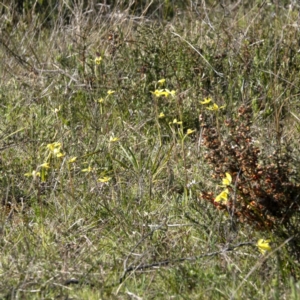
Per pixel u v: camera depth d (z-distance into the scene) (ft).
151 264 16.55
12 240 18.35
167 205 19.65
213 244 17.12
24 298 15.61
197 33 29.19
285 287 15.39
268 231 16.17
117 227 18.78
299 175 16.58
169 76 26.78
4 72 29.35
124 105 25.82
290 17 30.35
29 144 23.13
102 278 16.11
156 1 35.70
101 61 27.09
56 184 20.85
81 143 23.03
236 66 27.14
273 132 21.85
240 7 32.09
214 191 19.77
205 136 17.06
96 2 35.65
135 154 22.52
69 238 18.35
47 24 34.83
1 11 33.45
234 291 14.73
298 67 26.96
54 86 27.37
